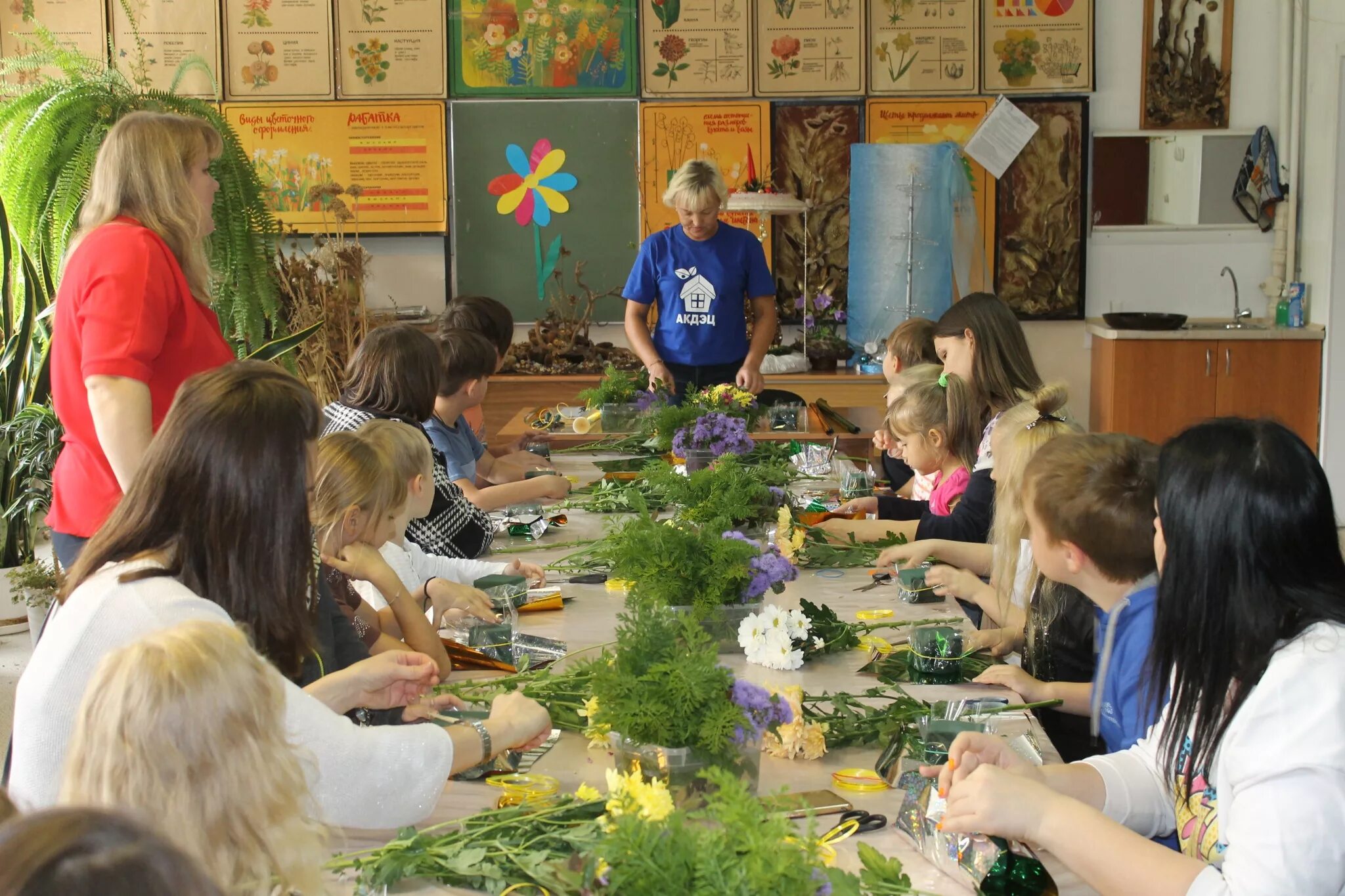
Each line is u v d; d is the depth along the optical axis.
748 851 0.99
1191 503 1.29
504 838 1.28
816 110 6.36
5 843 0.59
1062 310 6.50
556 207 6.46
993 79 6.34
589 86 6.36
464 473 3.39
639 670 1.43
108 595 1.37
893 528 2.97
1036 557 1.83
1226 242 6.54
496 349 4.12
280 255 5.26
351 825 1.39
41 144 4.16
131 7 6.22
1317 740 1.21
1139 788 1.53
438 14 6.30
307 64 6.30
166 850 0.60
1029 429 2.24
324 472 2.10
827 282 6.47
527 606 2.35
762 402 5.06
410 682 1.66
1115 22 6.35
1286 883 1.19
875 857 1.16
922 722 1.58
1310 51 6.25
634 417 4.42
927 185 6.26
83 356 2.31
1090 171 6.43
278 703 1.01
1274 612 1.27
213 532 1.43
